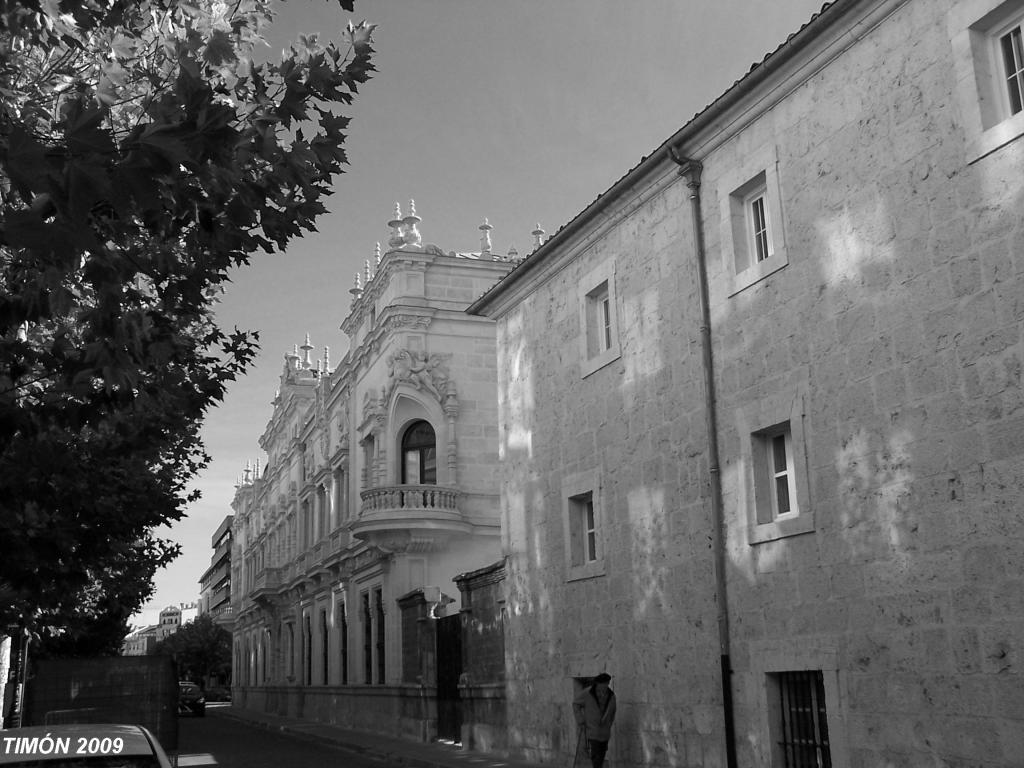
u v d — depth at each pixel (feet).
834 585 38.70
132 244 27.94
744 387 45.06
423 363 100.89
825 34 40.45
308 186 23.81
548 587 62.28
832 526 39.04
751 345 44.80
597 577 56.80
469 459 100.17
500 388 71.15
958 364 34.06
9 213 14.24
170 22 26.53
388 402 103.45
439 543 96.43
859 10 38.78
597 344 60.13
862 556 37.42
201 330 46.19
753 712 42.83
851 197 39.52
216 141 17.83
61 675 63.77
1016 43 34.17
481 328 104.17
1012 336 32.19
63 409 28.89
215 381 35.04
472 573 73.15
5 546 36.60
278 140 23.08
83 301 31.94
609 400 57.00
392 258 103.76
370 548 102.12
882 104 38.37
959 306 34.24
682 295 50.60
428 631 85.35
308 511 151.94
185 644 328.29
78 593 69.26
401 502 95.96
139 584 85.05
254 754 83.20
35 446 30.22
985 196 33.60
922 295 35.78
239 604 226.79
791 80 42.75
